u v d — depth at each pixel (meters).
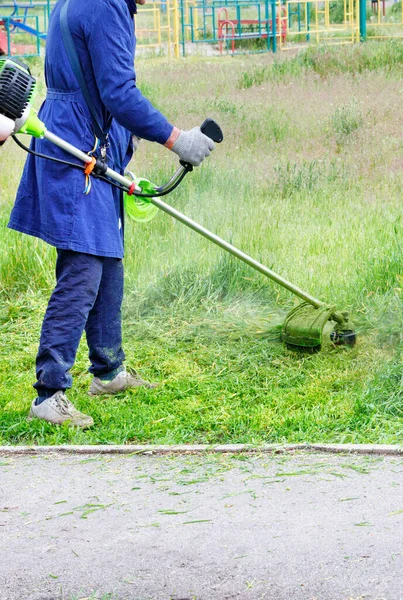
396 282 6.47
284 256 7.20
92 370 5.42
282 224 8.00
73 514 3.85
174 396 5.31
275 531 3.61
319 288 6.66
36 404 4.98
